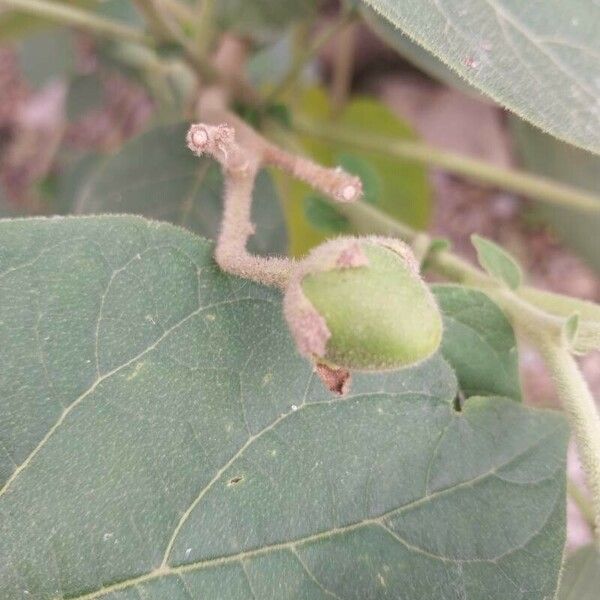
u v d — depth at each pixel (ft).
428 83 1.16
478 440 0.42
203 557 0.39
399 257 0.37
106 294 0.39
